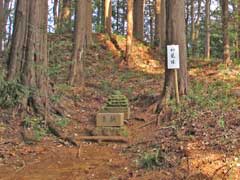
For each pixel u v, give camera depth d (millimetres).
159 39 24672
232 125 9242
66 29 26250
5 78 11328
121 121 10633
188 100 11875
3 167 7887
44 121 10734
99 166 7871
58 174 7441
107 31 26078
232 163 6793
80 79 16734
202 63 21906
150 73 20750
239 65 19562
